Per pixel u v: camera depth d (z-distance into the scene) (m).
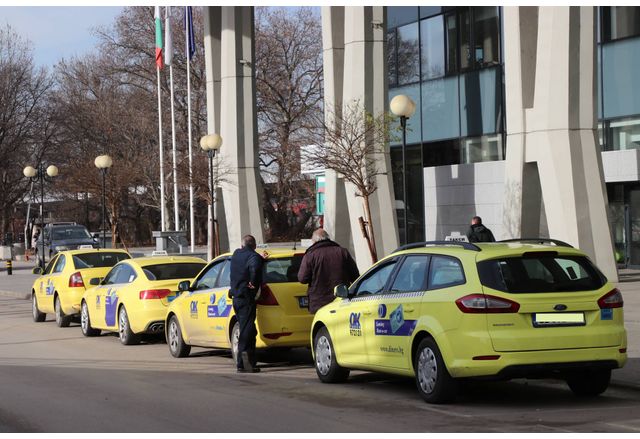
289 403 10.16
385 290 10.61
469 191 30.31
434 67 34.72
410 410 9.49
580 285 9.39
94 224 78.00
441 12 34.22
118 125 63.03
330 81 28.56
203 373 13.02
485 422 8.70
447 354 9.32
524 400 10.10
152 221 74.69
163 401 10.43
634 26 27.70
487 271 9.28
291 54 63.12
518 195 23.72
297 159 61.50
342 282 12.70
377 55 27.09
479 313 9.12
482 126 32.59
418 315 9.80
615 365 9.34
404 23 36.09
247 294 12.80
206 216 66.69
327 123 27.08
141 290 16.58
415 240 35.97
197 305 14.44
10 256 59.19
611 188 29.17
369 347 10.75
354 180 25.41
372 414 9.31
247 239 13.00
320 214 45.41
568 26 22.25
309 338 13.10
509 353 9.02
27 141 62.88
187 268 17.20
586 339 9.20
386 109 27.34
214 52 38.22
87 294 18.75
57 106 64.12
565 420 8.77
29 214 72.25
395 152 37.00
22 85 62.50
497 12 31.59
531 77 23.64
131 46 61.91
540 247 9.57
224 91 36.69
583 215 22.52
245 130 36.84
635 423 8.58
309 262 12.70
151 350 16.27
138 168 58.41
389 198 27.44
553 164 22.59
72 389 11.52
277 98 62.59
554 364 9.11
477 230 20.48
